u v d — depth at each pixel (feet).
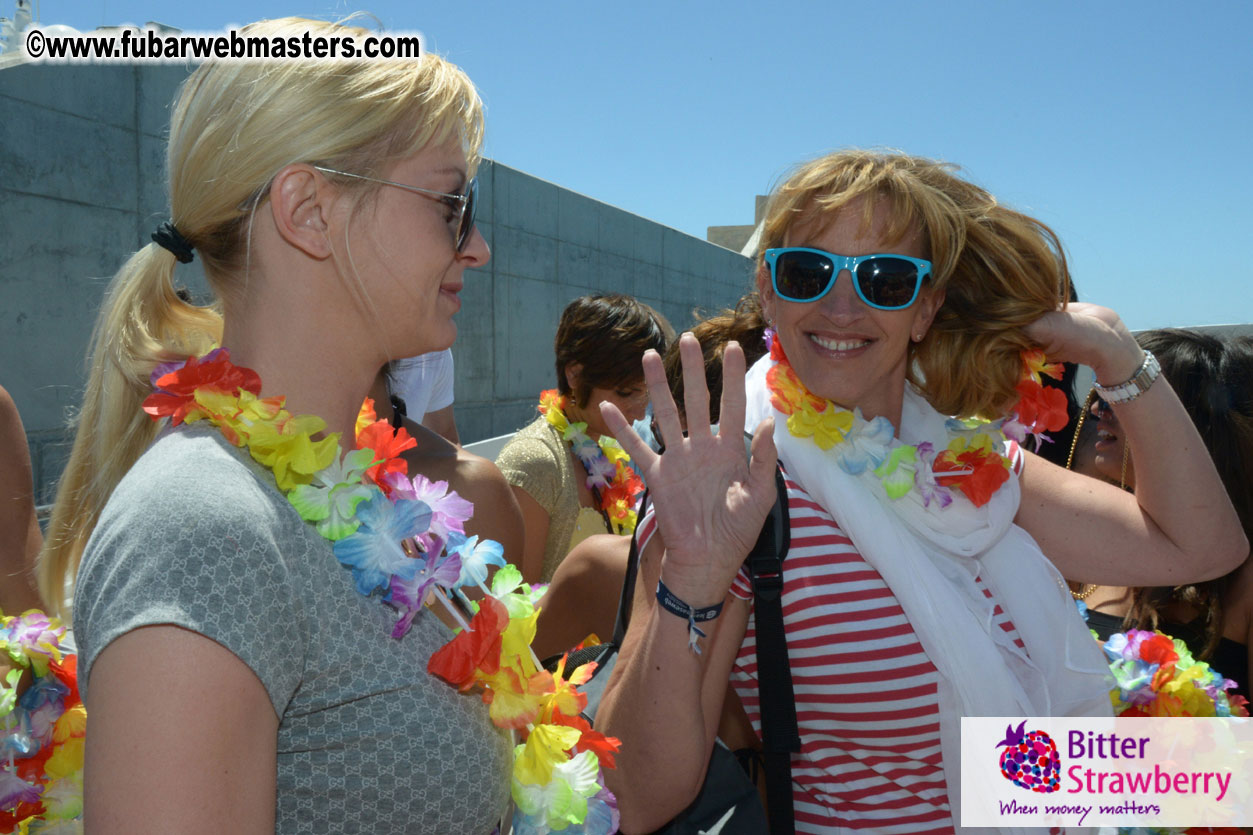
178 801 2.25
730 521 3.98
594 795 3.93
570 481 8.72
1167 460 5.26
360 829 2.89
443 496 3.80
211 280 3.25
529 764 3.55
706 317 7.00
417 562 3.07
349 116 3.04
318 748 2.83
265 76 3.06
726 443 4.08
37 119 19.13
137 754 2.25
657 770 4.12
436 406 9.76
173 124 3.29
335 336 3.24
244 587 2.53
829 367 4.85
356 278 3.14
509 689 3.35
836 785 4.78
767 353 6.16
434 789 2.97
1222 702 6.09
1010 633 5.12
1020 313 5.23
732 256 68.80
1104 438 7.27
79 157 20.08
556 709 3.84
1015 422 5.54
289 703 2.78
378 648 2.95
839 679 4.65
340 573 2.94
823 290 4.71
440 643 3.27
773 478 4.02
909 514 4.86
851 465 4.70
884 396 5.39
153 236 3.30
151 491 2.62
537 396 42.86
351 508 2.95
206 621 2.41
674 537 4.00
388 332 3.31
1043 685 4.95
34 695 4.77
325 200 3.09
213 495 2.65
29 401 19.06
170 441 2.87
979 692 4.52
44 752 4.74
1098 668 5.18
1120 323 5.47
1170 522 5.28
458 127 3.37
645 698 4.10
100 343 3.53
